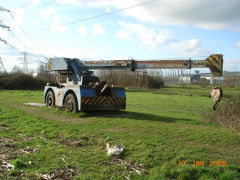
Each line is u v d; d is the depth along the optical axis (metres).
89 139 6.73
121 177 4.37
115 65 10.85
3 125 8.29
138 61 10.27
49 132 7.50
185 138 7.33
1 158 5.05
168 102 19.69
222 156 5.75
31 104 15.06
